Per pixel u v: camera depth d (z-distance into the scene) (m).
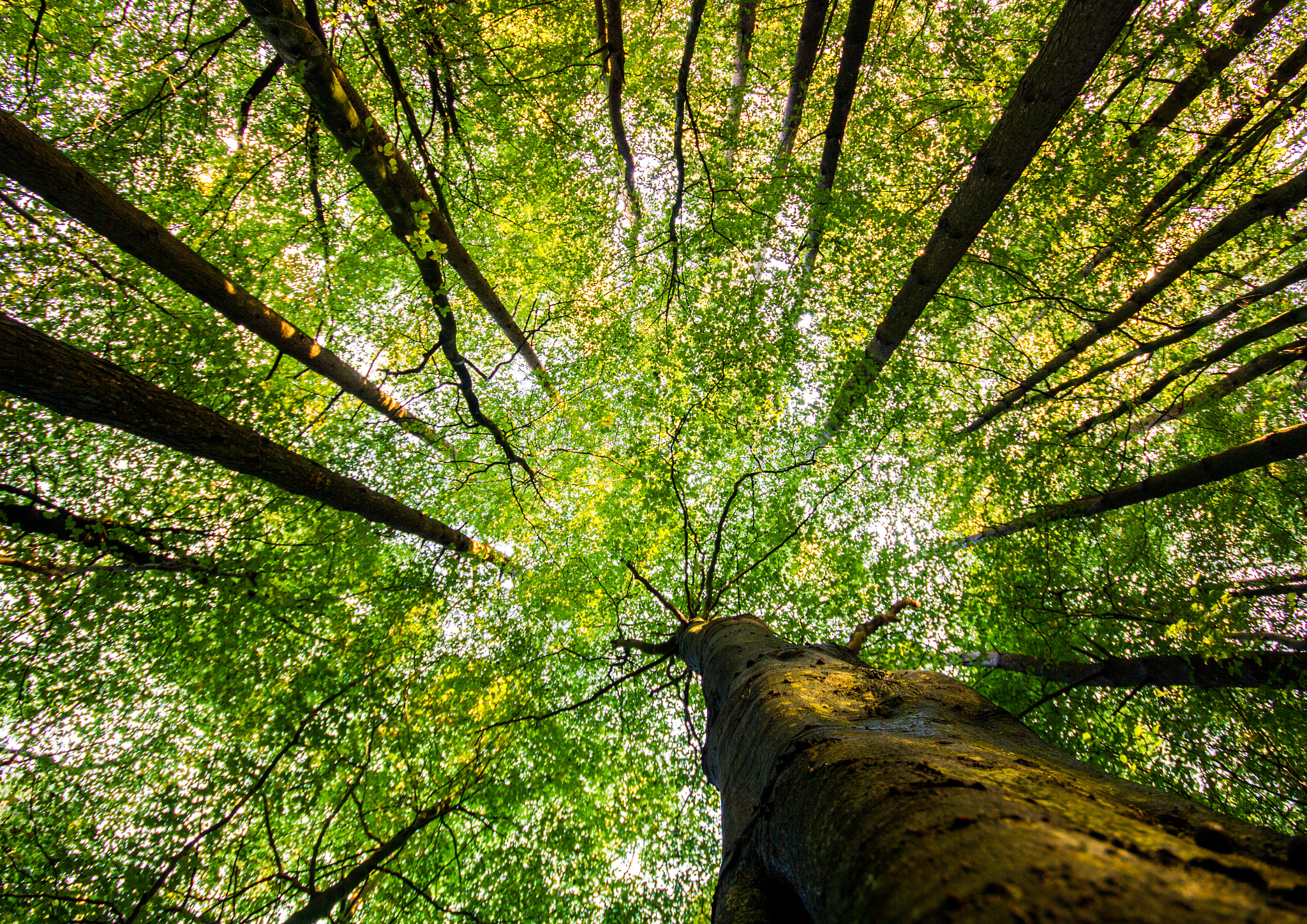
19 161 3.75
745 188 8.01
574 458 9.19
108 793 6.63
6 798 6.23
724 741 3.55
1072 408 8.72
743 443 8.81
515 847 7.68
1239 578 8.32
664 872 7.72
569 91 8.52
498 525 9.08
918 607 8.48
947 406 9.01
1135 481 8.13
